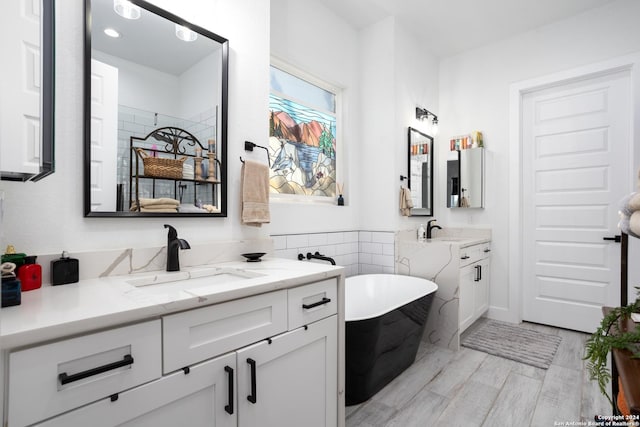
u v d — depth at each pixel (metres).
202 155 1.53
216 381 0.97
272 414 1.14
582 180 2.93
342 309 1.45
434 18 2.96
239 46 1.70
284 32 2.44
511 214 3.21
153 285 1.23
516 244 3.18
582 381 2.06
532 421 1.67
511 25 3.06
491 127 3.35
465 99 3.53
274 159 2.49
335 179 3.03
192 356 0.92
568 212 3.00
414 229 3.21
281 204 2.41
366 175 3.12
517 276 3.18
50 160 0.96
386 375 2.03
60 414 0.70
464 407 1.81
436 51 3.54
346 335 1.77
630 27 2.65
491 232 3.33
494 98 3.33
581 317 2.93
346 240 2.99
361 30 3.17
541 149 3.15
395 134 2.94
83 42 1.19
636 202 0.78
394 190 2.93
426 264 2.75
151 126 1.37
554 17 2.93
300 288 1.26
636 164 2.62
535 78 3.10
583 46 2.86
